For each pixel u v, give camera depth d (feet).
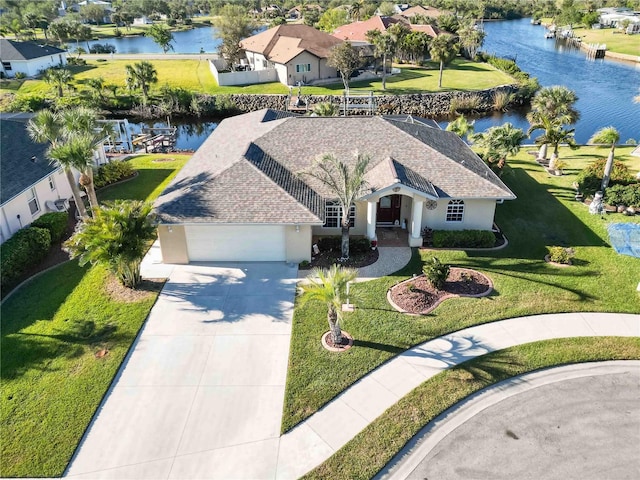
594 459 44.68
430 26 291.99
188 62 281.13
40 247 81.10
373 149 88.22
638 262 77.00
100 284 73.46
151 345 60.44
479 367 55.93
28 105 197.16
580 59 310.65
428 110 201.46
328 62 208.95
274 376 55.21
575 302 67.31
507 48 351.67
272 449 46.47
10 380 55.36
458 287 70.85
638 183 101.40
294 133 91.81
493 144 107.24
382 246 83.10
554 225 90.12
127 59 289.53
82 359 58.23
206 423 49.42
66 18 470.80
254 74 229.45
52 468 44.96
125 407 51.52
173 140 159.94
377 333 61.62
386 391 52.90
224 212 74.28
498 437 47.19
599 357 57.21
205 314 66.13
